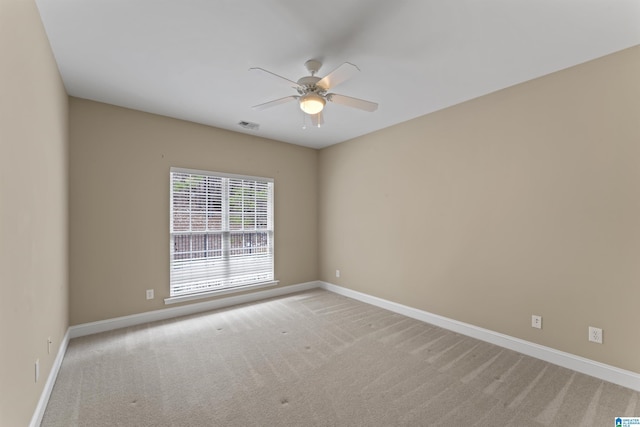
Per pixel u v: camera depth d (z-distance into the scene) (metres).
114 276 3.21
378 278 4.09
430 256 3.45
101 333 3.08
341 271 4.69
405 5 1.73
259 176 4.41
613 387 2.12
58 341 2.38
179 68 2.46
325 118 3.64
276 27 1.94
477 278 3.01
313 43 2.12
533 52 2.21
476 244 3.02
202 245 3.88
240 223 4.25
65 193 2.74
